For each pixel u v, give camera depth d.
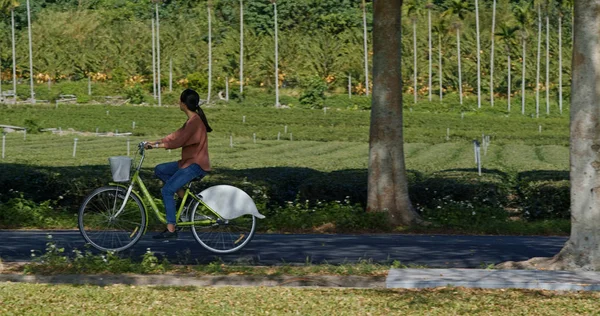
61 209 17.17
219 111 81.06
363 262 9.85
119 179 10.60
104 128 69.12
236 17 118.38
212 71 102.94
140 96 92.19
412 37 110.19
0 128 65.75
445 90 103.75
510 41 109.75
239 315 7.31
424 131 67.62
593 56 9.60
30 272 9.07
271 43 107.62
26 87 96.75
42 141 52.69
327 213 15.64
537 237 14.16
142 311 7.43
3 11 111.94
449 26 105.38
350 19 115.44
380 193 15.98
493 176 19.53
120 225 10.83
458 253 11.55
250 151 46.56
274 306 7.62
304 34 113.94
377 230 15.23
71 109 79.00
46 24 112.12
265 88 101.19
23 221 15.03
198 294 8.16
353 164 30.19
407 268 9.45
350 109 90.25
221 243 10.97
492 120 79.00
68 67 104.31
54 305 7.66
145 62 103.44
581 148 9.71
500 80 104.94
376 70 16.12
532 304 7.62
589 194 9.67
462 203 17.14
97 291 8.29
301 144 56.19
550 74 106.88
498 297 7.92
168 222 10.50
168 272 9.16
